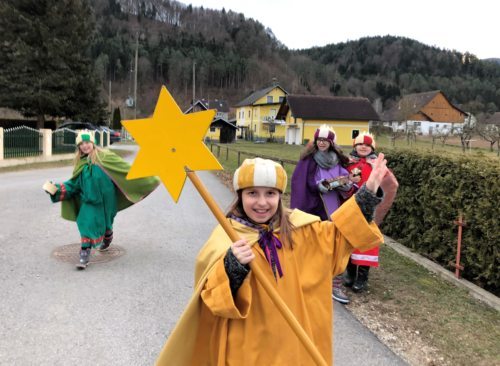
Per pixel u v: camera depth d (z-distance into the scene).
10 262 5.89
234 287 2.03
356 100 54.28
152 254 6.53
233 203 2.38
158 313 4.52
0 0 26.27
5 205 9.73
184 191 12.87
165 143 2.18
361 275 5.16
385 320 4.48
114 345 3.87
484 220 5.16
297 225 2.27
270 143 56.31
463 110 84.81
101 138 30.94
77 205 6.03
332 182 4.70
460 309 4.73
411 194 6.73
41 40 26.75
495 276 5.12
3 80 25.61
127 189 6.02
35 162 21.39
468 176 5.49
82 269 5.74
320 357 1.99
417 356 3.81
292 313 2.12
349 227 2.18
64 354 3.70
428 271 5.89
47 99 25.97
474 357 3.78
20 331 4.05
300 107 52.56
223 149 33.81
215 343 2.21
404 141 50.91
